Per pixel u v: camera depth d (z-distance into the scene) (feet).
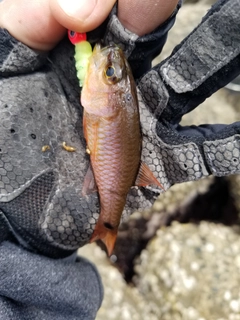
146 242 1.13
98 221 0.55
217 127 0.58
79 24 0.47
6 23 0.50
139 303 1.01
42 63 0.54
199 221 1.13
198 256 1.02
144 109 0.56
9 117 0.50
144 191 0.58
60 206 0.53
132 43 0.50
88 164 0.56
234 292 0.95
